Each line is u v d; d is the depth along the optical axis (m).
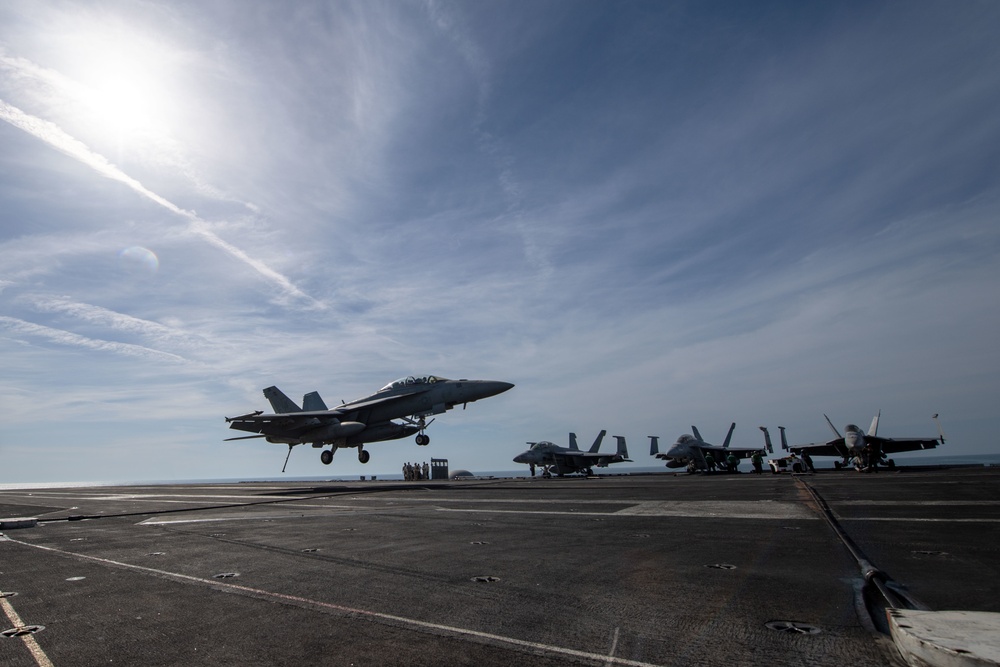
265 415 34.19
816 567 6.45
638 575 6.34
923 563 6.45
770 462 46.75
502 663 3.82
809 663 3.67
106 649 4.27
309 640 4.39
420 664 3.83
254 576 6.80
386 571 6.91
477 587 5.99
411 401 35.44
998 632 3.66
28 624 4.98
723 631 4.36
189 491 31.16
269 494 24.48
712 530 9.59
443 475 55.84
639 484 25.52
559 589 5.81
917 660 3.46
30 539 10.62
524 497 18.17
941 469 37.62
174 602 5.64
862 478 25.80
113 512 16.20
